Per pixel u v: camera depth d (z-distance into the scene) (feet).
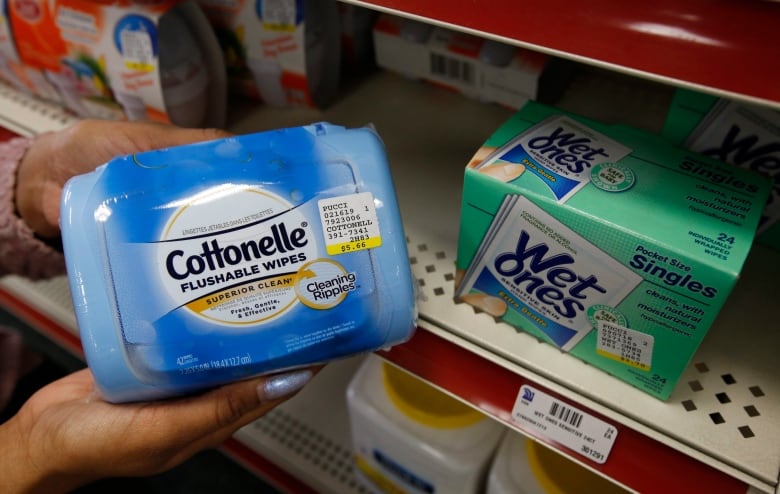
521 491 3.19
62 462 2.19
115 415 2.02
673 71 1.35
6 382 5.16
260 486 5.03
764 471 1.83
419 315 2.33
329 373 4.80
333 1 2.99
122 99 2.96
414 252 2.51
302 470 4.34
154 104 2.85
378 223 1.80
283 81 3.14
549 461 3.21
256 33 2.98
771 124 1.97
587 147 1.95
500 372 2.28
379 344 1.90
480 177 1.84
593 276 1.84
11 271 3.38
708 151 2.17
